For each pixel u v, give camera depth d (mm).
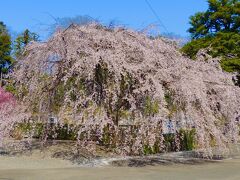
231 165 13125
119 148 13570
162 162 13477
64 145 15055
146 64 13039
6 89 17062
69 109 13008
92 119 12609
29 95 13797
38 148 14555
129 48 13445
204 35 32438
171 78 13156
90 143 13383
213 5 32500
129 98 12898
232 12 31797
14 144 14219
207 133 13289
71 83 13211
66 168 11781
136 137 12914
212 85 14508
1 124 13375
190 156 15023
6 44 42562
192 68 14555
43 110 13836
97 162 12758
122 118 13398
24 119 13719
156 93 12320
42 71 13617
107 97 12992
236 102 14859
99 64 13031
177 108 13078
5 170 11281
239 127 15797
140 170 11734
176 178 10414
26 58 13773
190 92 12812
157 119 12398
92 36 13469
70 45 13102
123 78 13117
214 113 14422
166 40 15047
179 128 13695
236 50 29875
